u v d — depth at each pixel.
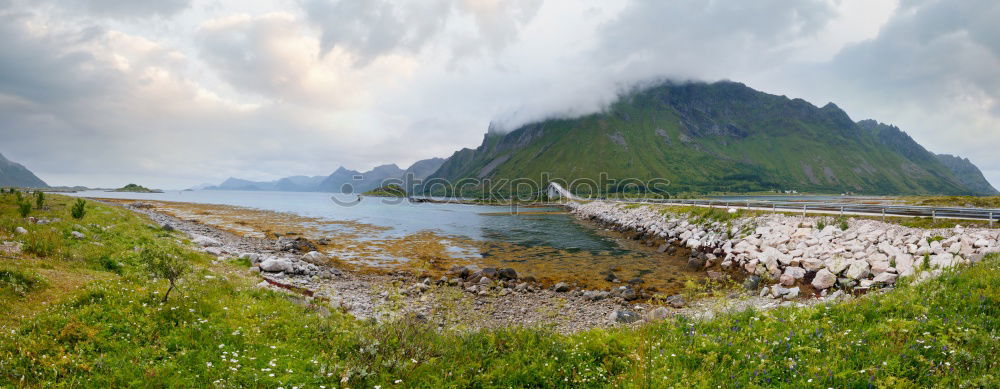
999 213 23.98
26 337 8.41
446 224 66.19
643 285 26.44
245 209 86.38
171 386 7.43
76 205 28.16
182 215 62.28
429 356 9.35
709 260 32.59
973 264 15.09
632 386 7.69
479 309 20.02
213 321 10.70
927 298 11.37
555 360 9.22
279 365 8.63
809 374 7.55
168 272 11.78
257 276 20.75
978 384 6.80
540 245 43.50
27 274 11.94
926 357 7.99
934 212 25.66
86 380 7.39
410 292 22.69
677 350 9.30
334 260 31.69
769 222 35.16
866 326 10.01
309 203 139.62
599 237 51.12
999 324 9.16
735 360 8.46
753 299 21.55
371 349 9.27
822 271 23.61
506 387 8.25
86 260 16.53
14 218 22.66
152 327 9.73
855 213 32.44
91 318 9.73
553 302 22.22
